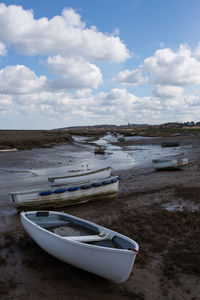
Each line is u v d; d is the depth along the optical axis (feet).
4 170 72.28
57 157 108.78
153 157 106.01
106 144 215.92
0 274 17.76
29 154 117.19
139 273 17.85
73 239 18.03
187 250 21.07
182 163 65.92
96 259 16.19
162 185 47.88
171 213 30.07
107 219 29.58
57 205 34.32
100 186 37.32
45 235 18.92
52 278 17.26
